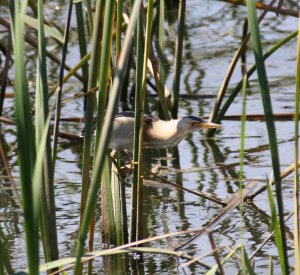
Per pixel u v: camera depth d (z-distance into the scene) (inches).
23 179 235.1
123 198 380.2
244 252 266.4
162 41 537.3
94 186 240.1
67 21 297.1
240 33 798.5
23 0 242.1
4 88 568.7
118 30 332.5
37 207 234.1
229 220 419.8
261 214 424.2
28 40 553.9
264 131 569.6
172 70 713.0
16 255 375.9
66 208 440.5
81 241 248.7
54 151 301.7
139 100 332.2
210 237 319.6
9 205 447.8
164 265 364.8
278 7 443.8
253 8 250.4
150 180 469.1
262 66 254.5
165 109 407.8
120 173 375.2
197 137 574.2
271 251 374.3
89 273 325.1
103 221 383.6
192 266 360.8
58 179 487.8
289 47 757.3
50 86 667.4
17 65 233.1
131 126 388.8
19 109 233.8
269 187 278.5
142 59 323.0
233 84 671.1
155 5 551.5
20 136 234.4
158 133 404.5
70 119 597.0
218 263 297.7
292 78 673.0
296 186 271.6
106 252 285.3
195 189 464.8
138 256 374.3
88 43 763.4
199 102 633.0
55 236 295.6
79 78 613.0
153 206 445.4
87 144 306.5
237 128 581.0
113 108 231.1
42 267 270.2
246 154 524.7
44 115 276.8
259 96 644.7
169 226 412.5
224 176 488.1
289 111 592.4
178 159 524.4
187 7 865.5
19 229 412.2
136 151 346.9
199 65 728.3
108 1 260.5
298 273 269.4
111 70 342.0
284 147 526.0
